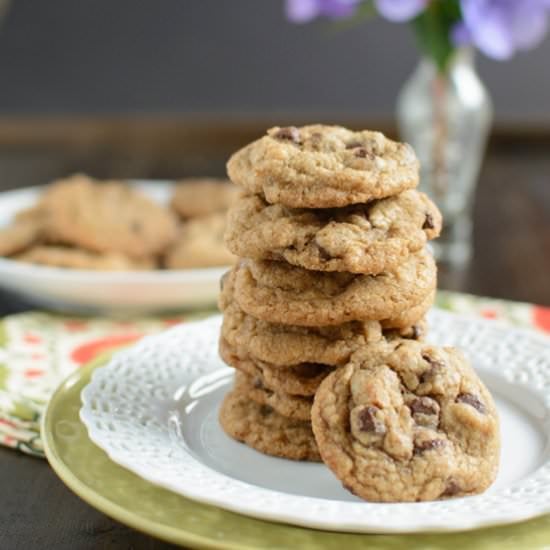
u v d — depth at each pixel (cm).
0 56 180
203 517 53
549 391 63
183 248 85
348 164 57
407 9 88
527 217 108
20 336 74
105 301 79
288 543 52
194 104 181
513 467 58
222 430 62
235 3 177
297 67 179
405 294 58
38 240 86
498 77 175
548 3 87
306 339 59
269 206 58
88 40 179
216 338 68
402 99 98
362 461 54
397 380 56
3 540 55
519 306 79
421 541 52
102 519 57
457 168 94
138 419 60
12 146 149
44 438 58
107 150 146
